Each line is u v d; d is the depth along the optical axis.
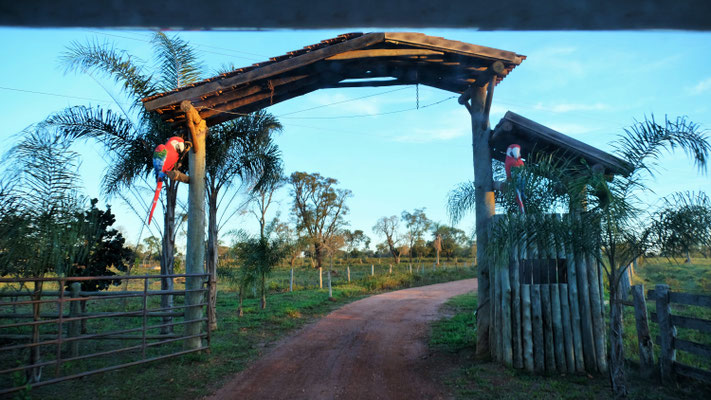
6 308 9.95
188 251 8.82
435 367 7.47
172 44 11.61
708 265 17.94
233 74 8.70
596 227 5.85
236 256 14.63
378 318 12.95
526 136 8.24
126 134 10.77
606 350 7.21
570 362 6.88
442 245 58.12
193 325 8.44
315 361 7.97
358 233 60.22
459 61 8.42
